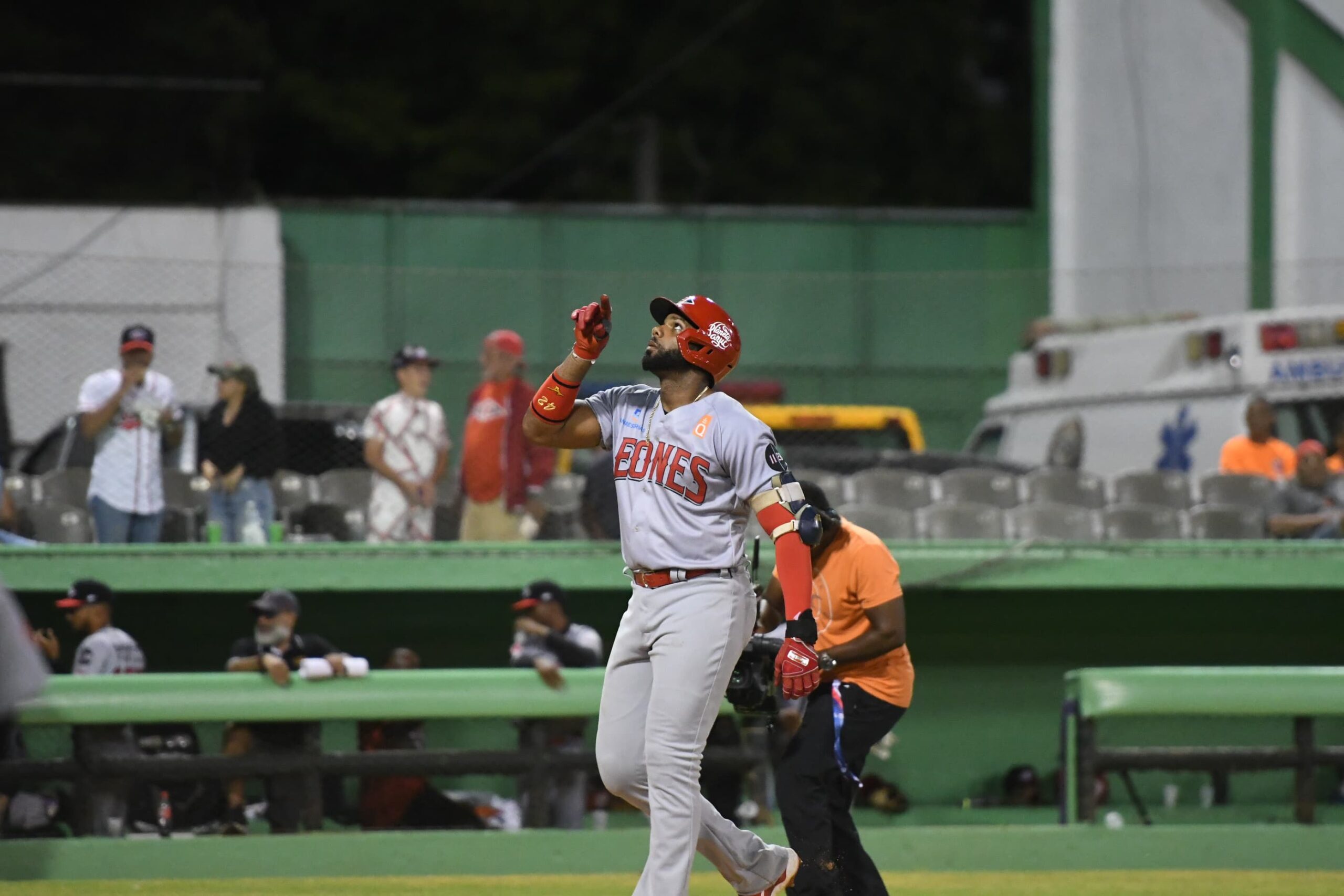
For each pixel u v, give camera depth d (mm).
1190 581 36031
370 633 36812
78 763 29422
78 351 42688
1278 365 43625
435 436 36125
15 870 28594
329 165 103938
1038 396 50594
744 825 31469
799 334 51969
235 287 44781
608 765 19000
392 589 34531
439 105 105812
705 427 18344
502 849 29797
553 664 30453
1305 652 38938
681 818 18328
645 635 18641
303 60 104125
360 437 39125
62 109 78688
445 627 37000
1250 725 38219
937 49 110000
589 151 106750
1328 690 31156
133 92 79188
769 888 19859
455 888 27797
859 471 44875
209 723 32688
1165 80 65500
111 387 34250
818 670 18281
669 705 18281
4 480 37531
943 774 37656
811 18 109562
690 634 18266
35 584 33594
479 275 41781
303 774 30094
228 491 35188
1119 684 31000
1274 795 37875
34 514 36281
